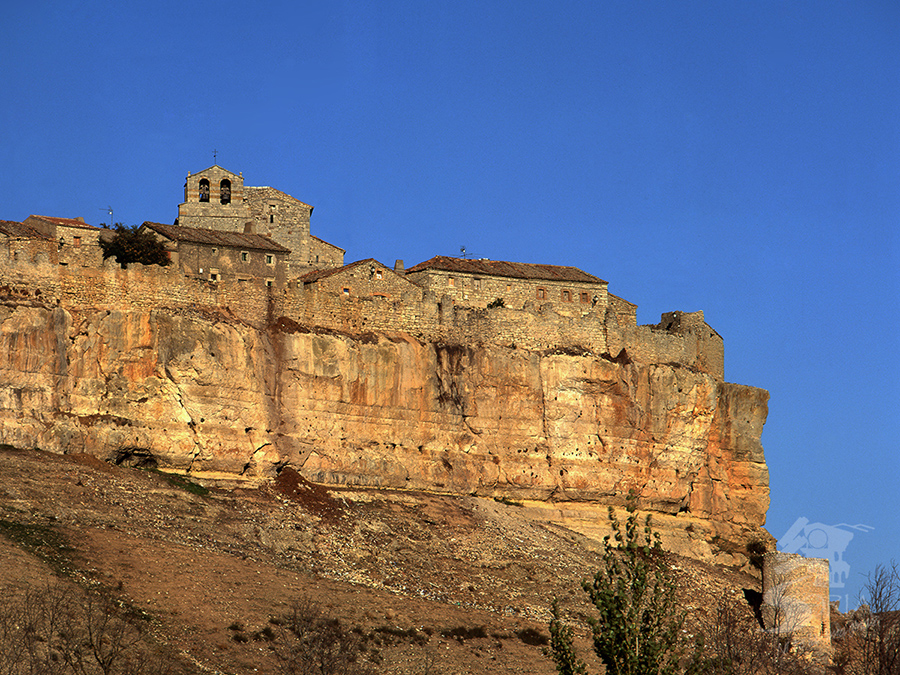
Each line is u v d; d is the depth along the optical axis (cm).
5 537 7600
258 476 9906
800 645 9338
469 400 11062
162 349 9781
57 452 9112
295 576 8475
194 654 6912
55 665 6150
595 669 8175
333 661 6988
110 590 7331
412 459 10688
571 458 11325
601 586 5256
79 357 9494
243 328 10200
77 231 10488
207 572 8025
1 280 9419
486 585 9469
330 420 10400
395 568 9319
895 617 7881
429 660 7675
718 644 7800
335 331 10719
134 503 8788
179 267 10494
